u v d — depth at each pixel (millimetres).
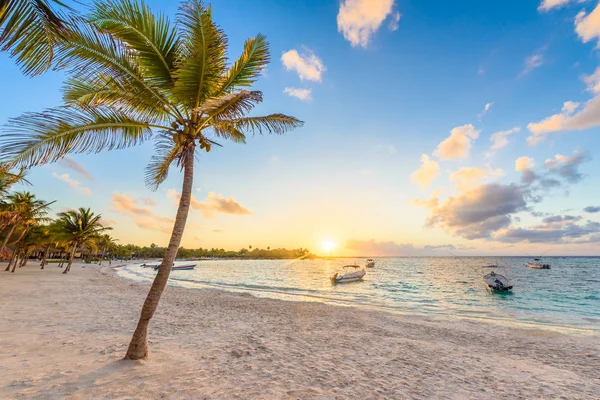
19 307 11062
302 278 46781
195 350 6520
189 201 5617
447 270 71250
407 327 11703
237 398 4234
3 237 28891
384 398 4664
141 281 31203
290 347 7441
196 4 5102
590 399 5160
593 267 80750
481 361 7320
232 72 6336
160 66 5570
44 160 4344
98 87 5387
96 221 35906
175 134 5594
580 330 12242
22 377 4406
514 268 79062
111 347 6242
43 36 3326
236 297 19750
